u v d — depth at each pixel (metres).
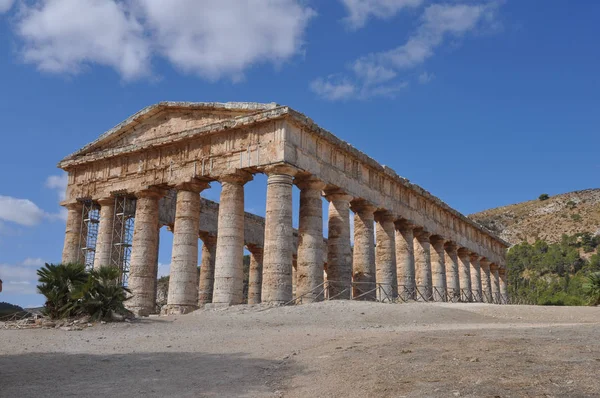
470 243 59.28
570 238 131.12
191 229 35.06
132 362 14.51
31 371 13.30
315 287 32.28
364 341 16.81
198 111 36.38
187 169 35.44
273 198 31.42
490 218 168.62
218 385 11.51
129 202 41.59
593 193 163.62
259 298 53.06
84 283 24.91
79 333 20.98
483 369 11.16
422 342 15.80
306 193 33.81
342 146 35.91
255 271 53.88
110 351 16.53
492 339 15.83
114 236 39.75
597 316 27.44
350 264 36.00
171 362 14.48
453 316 27.12
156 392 10.93
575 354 12.56
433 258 51.16
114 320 24.34
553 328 19.66
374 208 39.44
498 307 31.36
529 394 8.96
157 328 22.55
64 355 15.73
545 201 171.75
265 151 32.09
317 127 33.50
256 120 32.28
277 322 24.38
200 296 47.41
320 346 16.33
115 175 39.62
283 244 30.84
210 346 17.27
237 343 17.78
